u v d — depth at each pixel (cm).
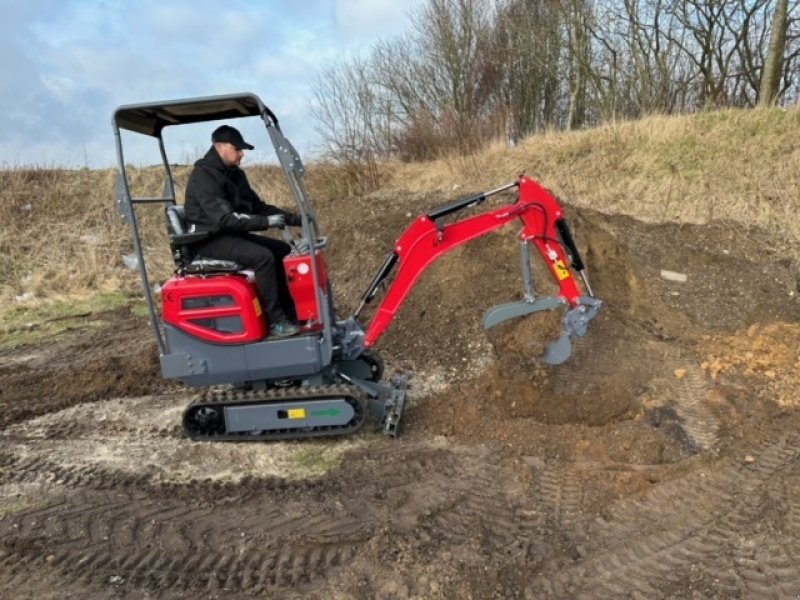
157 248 1092
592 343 580
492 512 357
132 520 362
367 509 366
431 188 1040
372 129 1358
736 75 1788
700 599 285
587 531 337
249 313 430
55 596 301
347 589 297
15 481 413
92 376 594
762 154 877
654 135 972
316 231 493
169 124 484
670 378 517
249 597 297
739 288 684
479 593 292
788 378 500
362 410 439
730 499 359
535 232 457
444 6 1939
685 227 795
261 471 415
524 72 2059
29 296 903
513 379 518
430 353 614
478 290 691
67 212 1141
